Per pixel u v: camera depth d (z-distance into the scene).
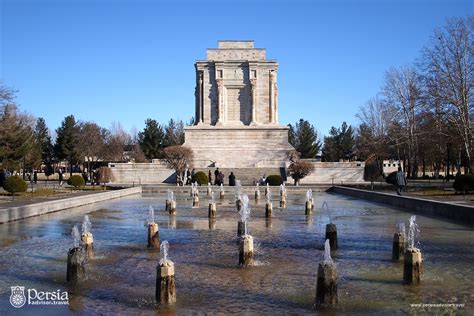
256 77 83.69
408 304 10.59
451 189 44.19
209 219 26.36
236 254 16.09
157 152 112.50
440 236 19.39
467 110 47.56
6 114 54.22
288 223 24.56
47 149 112.06
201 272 13.52
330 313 9.99
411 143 67.88
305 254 16.11
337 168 70.38
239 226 20.19
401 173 37.78
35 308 10.40
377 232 21.11
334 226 17.19
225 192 51.59
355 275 13.19
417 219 25.52
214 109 84.12
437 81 50.03
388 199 34.91
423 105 52.94
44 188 52.31
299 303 10.65
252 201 40.16
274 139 80.88
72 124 103.31
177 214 29.09
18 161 58.59
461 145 52.62
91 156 110.19
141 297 11.12
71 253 12.56
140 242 18.64
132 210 31.75
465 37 48.34
